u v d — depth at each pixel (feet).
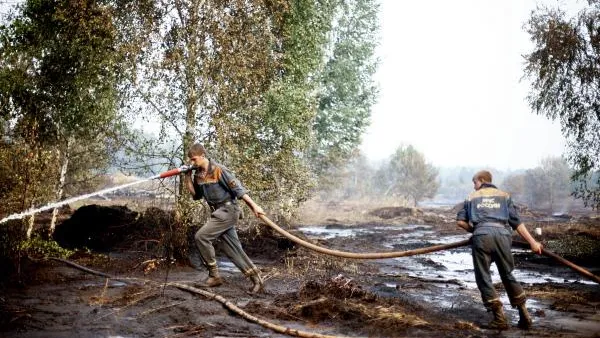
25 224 26.58
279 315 18.31
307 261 32.14
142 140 33.40
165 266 28.27
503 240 18.10
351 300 20.42
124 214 38.11
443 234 66.85
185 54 31.09
